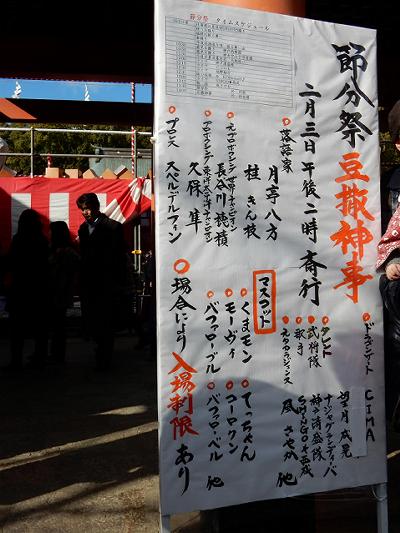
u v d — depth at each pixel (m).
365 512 2.77
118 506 2.87
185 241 2.16
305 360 2.33
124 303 6.32
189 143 2.16
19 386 5.51
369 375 2.44
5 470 3.34
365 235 2.43
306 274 2.33
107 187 9.75
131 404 4.82
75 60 7.73
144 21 6.93
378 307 2.45
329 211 2.37
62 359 6.79
